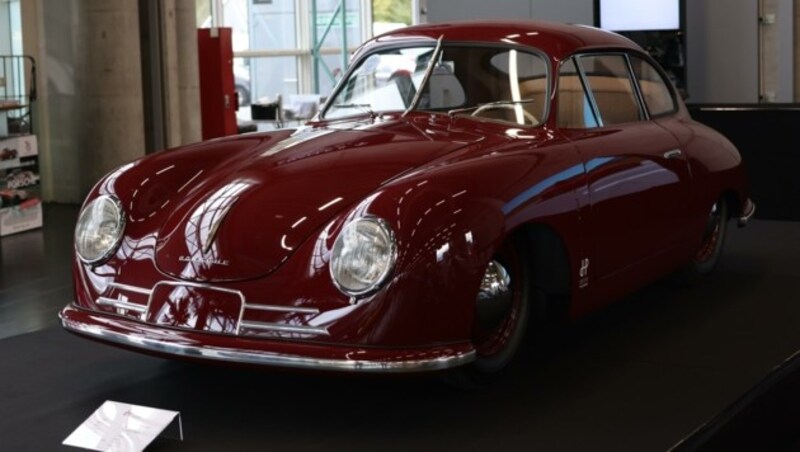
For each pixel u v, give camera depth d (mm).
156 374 3566
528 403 3182
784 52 9828
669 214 4086
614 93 4062
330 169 3219
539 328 4074
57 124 9273
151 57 9406
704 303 4438
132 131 9000
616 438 2865
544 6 9289
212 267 2998
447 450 2807
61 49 9156
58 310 5152
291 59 16625
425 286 2875
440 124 3695
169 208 3268
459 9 9578
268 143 3600
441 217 2920
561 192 3359
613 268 3697
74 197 9297
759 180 6652
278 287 2914
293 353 2838
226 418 3107
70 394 3365
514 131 3619
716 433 2980
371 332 2840
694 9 9305
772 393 3461
